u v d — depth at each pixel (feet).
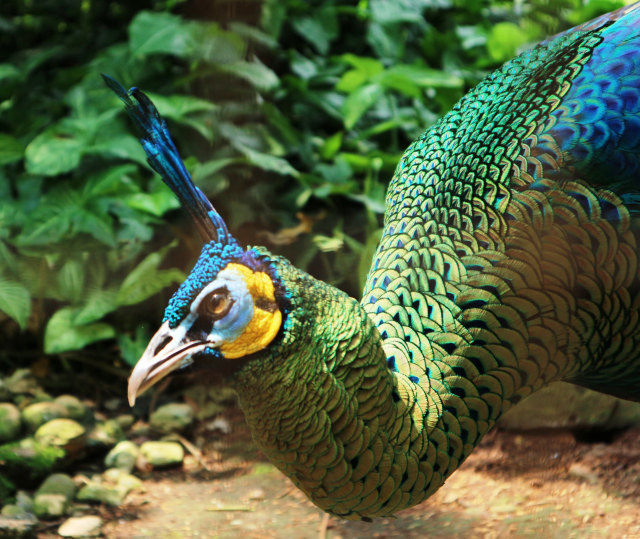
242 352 7.93
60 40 22.93
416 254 9.69
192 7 21.07
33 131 19.92
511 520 12.76
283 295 7.95
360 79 20.39
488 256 9.29
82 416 15.42
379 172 20.30
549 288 9.34
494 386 9.27
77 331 16.16
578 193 9.55
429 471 8.82
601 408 14.93
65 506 13.08
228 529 12.56
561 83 10.12
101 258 16.98
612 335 10.02
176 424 15.39
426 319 9.26
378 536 12.42
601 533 12.35
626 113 9.91
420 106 21.62
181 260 17.85
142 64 20.42
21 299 15.53
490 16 24.40
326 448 8.08
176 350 8.03
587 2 21.45
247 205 19.02
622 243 9.64
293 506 13.28
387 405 8.36
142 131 8.49
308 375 7.95
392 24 22.24
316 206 19.79
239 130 19.43
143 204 17.19
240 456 14.79
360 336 8.18
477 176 9.71
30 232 16.49
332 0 22.98
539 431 15.11
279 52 21.77
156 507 13.26
